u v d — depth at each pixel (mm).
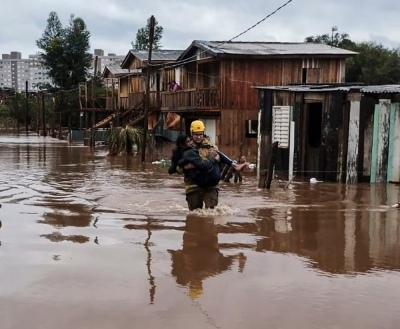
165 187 12727
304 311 4375
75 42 61094
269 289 4922
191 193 8922
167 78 33312
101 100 50125
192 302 4574
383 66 44438
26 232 7309
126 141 24891
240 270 5539
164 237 7023
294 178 14602
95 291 4844
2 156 23781
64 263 5734
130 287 4961
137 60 36469
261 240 6938
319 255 6195
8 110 70688
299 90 14508
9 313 4324
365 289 4934
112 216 8578
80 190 12102
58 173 16234
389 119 13719
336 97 13539
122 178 14844
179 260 5902
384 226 7961
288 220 8375
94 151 28000
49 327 4051
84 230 7445
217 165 8930
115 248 6410
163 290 4883
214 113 26469
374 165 13781
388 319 4227
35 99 69875
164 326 4070
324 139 13945
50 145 33812
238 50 25734
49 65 61594
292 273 5441
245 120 25641
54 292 4816
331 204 10156
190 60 28031
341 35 50562
